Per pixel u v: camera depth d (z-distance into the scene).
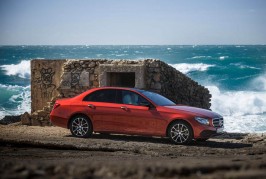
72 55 116.94
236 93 33.94
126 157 9.12
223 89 40.50
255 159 7.36
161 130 11.41
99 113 11.98
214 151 10.09
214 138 12.70
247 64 59.00
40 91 16.44
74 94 15.60
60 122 12.41
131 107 11.72
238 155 9.40
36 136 12.08
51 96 16.33
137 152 9.98
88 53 127.69
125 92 11.98
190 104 17.42
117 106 11.86
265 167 4.88
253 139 12.16
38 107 16.50
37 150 10.30
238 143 11.66
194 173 4.70
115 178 4.48
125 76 17.08
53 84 16.28
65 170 4.77
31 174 4.55
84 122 12.16
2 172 4.71
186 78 17.22
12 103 31.14
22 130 13.63
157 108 11.50
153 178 4.48
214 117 11.41
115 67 15.02
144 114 11.56
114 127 11.84
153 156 9.31
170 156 9.27
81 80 15.53
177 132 11.31
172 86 16.02
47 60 16.31
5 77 50.25
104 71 15.17
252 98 30.12
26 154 9.61
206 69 48.53
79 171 4.73
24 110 27.59
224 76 45.81
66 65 15.75
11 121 17.36
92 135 12.79
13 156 9.30
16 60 88.81
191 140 11.26
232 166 4.88
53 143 10.56
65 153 9.77
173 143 11.37
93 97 12.23
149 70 14.99
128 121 11.70
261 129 19.61
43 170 4.78
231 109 28.89
